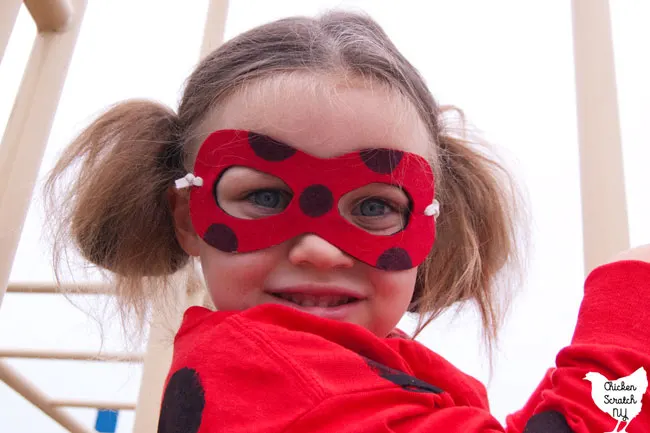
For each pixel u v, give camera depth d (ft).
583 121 4.11
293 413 1.99
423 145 2.85
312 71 2.61
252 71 2.68
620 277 2.30
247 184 2.47
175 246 3.24
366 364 2.14
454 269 3.35
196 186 2.56
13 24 2.89
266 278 2.45
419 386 2.17
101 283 3.34
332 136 2.48
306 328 2.30
